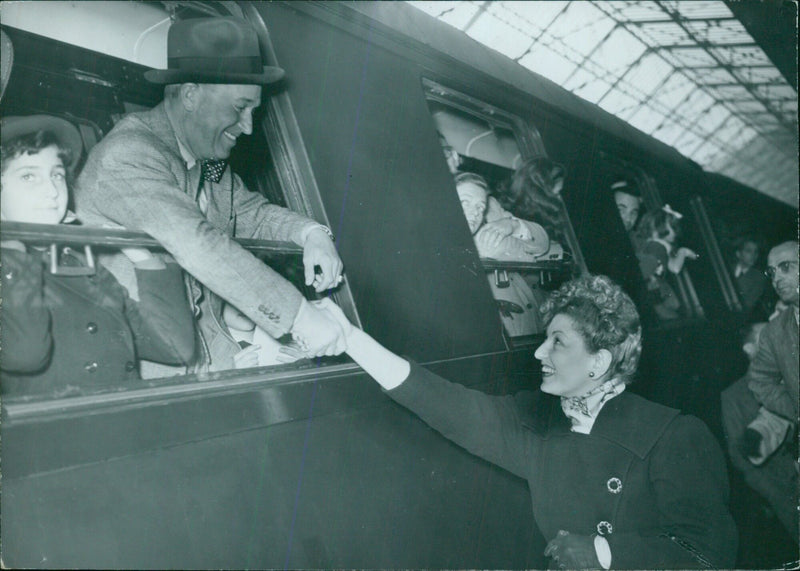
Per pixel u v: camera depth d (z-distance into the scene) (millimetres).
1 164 1180
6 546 916
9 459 963
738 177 15602
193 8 1716
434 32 2645
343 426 1521
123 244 1176
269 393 1384
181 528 1110
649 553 1379
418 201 2055
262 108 1703
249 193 1739
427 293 1946
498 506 1899
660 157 4844
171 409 1188
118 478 1069
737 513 3791
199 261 1260
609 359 1512
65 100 1719
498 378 2127
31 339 1075
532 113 3229
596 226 3432
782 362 3869
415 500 1616
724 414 4137
